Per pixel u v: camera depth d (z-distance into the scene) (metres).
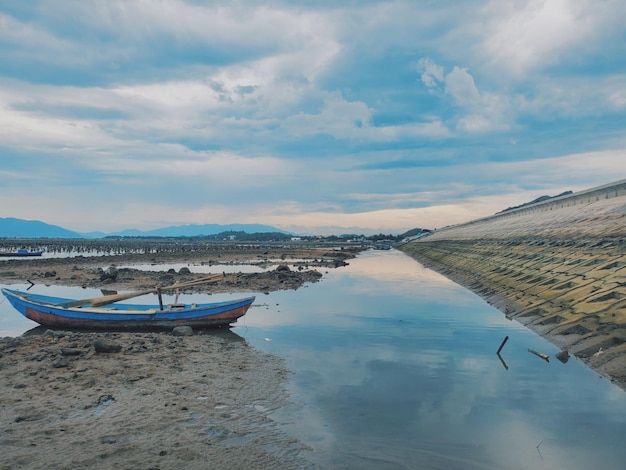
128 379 11.61
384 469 7.60
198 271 50.44
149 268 54.25
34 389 10.73
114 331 18.41
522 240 41.09
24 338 15.52
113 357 13.53
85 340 15.38
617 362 12.07
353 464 7.74
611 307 15.21
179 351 14.54
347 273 48.25
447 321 20.12
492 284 29.97
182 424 9.11
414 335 17.33
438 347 15.48
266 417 9.59
